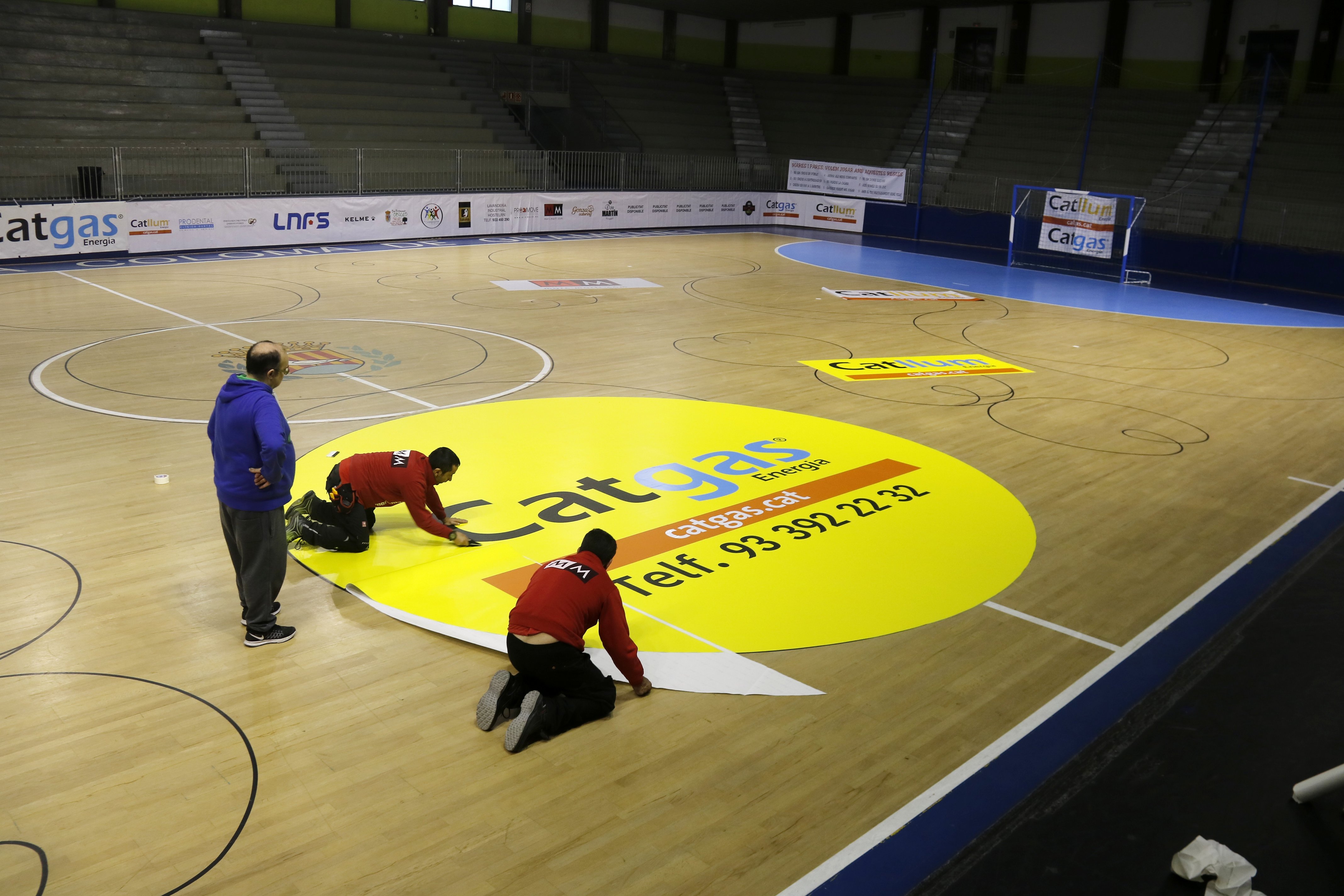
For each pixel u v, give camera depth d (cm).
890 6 2980
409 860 359
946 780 421
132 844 361
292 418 866
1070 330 1462
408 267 1766
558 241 2223
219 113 2191
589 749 431
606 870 358
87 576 569
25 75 2023
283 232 1931
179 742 423
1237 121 2425
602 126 2808
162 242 1780
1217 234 2203
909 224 2619
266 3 2508
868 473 791
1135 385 1135
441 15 2789
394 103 2484
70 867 348
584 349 1183
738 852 371
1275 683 501
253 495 472
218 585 567
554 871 356
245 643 504
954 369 1173
